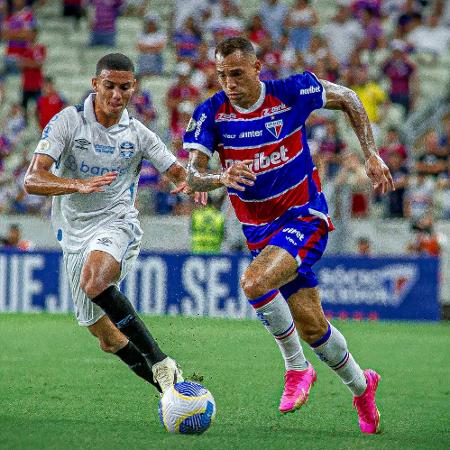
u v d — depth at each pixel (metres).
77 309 24.91
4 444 19.91
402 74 76.38
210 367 34.81
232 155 23.19
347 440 21.58
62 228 24.92
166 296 56.41
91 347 40.59
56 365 35.03
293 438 21.67
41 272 57.19
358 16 83.75
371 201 64.88
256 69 22.72
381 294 56.16
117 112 23.81
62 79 84.69
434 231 61.66
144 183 64.62
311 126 65.88
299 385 22.94
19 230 62.62
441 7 87.12
